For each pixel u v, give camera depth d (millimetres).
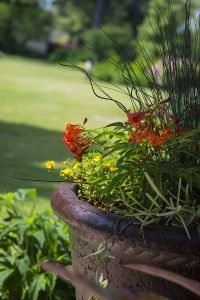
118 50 2535
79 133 2279
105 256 2004
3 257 3293
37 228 3369
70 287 3203
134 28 40781
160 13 2484
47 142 9719
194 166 2090
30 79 21625
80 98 16938
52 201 2283
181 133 2066
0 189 6340
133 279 1982
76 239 2154
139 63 2398
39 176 7113
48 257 3225
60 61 2436
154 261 1931
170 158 2102
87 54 23891
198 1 15477
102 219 1995
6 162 7859
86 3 46531
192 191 2080
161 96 2305
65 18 45594
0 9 37625
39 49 38625
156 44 2455
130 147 2104
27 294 3160
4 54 35406
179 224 1968
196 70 2295
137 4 41344
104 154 2277
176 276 1420
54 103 15578
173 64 2328
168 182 2080
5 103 14758
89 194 2277
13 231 3371
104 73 21422
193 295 1953
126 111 2191
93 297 2047
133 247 1938
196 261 1896
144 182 2100
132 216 2002
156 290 1958
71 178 2385
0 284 3111
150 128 2021
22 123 11820
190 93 2268
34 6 39062
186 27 2367
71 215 2088
